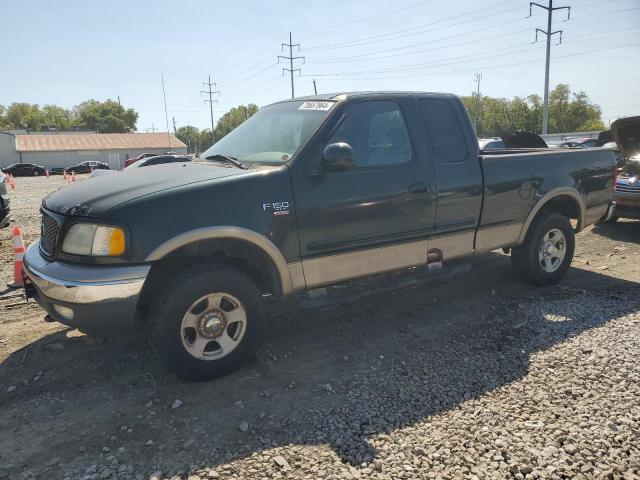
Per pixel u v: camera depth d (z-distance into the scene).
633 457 2.72
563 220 5.46
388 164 4.20
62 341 4.27
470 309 4.94
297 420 3.11
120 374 3.70
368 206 4.05
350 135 4.05
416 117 4.45
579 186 5.55
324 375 3.68
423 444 2.86
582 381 3.49
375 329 4.51
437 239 4.56
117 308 3.27
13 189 24.39
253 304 3.67
